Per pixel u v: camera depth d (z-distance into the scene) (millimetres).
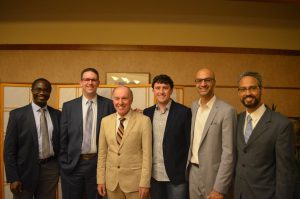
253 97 1757
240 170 1787
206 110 2064
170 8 3434
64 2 3391
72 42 3385
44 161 2295
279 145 1646
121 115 2078
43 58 3369
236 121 1940
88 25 3391
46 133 2299
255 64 3516
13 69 3369
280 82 3545
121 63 3383
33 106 2330
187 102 3410
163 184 2186
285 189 1612
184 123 2146
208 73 2018
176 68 3416
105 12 3398
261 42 3537
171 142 2104
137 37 3408
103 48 3359
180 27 3441
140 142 2057
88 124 2279
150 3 3418
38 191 2320
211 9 3475
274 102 3539
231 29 3504
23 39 3395
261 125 1728
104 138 2129
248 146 1755
